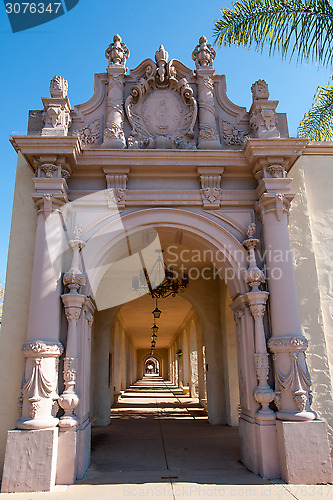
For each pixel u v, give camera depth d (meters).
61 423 5.27
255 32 6.26
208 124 6.95
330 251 6.99
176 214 6.59
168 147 6.80
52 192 6.11
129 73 7.33
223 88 7.40
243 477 5.37
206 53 7.35
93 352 10.26
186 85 7.11
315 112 7.89
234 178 6.91
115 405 14.37
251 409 5.77
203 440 7.88
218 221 6.62
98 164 6.48
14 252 6.39
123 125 6.98
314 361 6.22
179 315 17.44
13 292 6.21
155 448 7.18
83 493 4.77
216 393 10.20
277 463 5.37
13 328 6.05
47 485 4.90
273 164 6.52
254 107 7.00
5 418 5.67
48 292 5.71
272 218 6.33
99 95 7.18
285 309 5.89
